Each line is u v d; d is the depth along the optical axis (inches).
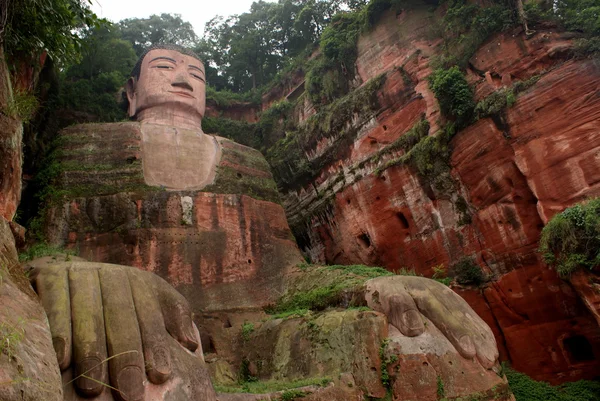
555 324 572.1
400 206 727.1
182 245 615.5
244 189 713.6
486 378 411.8
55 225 587.2
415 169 702.5
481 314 628.7
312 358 457.1
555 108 571.5
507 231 606.9
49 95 736.3
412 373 406.9
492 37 666.8
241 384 462.6
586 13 606.2
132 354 300.2
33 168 675.4
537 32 629.0
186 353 339.9
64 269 346.3
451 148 661.3
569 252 498.9
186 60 822.5
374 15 863.1
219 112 1149.1
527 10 649.6
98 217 604.7
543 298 577.6
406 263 723.4
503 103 606.2
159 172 675.4
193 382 320.8
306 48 1139.9
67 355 287.9
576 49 579.8
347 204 815.1
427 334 424.5
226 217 665.0
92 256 577.6
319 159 884.0
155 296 357.4
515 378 561.9
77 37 428.5
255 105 1172.5
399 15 835.4
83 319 306.3
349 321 451.2
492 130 613.6
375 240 762.8
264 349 512.4
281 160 944.3
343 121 845.8
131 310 329.4
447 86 652.7
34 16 369.1
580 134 551.5
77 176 636.1
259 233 679.1
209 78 1332.4
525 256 590.9
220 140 762.2
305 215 900.6
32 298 242.2
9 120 323.6
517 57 634.8
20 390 157.9
